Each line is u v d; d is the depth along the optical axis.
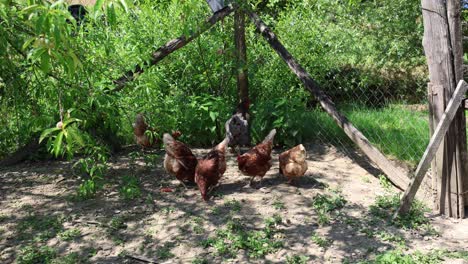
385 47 4.09
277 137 3.54
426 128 3.31
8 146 3.51
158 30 3.73
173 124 3.53
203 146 3.74
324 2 4.08
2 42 1.54
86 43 2.38
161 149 3.60
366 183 2.79
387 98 4.06
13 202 2.63
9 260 2.00
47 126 2.50
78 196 2.67
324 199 2.48
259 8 4.46
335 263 1.89
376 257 1.87
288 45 4.08
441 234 2.11
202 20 3.38
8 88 2.09
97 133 3.32
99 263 1.96
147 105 3.30
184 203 2.54
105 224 2.30
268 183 2.80
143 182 2.89
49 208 2.53
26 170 3.21
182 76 3.81
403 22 4.11
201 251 2.02
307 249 2.01
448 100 2.20
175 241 2.12
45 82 2.04
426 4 2.20
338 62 4.08
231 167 3.14
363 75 4.03
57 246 2.11
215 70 3.80
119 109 2.97
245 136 3.37
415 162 2.98
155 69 3.36
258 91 4.01
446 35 2.16
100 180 2.92
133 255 2.01
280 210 2.40
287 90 4.03
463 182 2.25
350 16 4.13
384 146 3.23
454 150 2.22
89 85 2.24
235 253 1.99
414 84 3.98
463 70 2.23
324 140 3.61
